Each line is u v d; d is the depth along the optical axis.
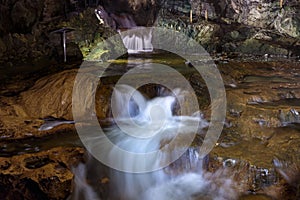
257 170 4.25
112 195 4.45
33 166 4.16
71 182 4.02
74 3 11.93
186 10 14.94
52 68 8.06
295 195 4.02
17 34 9.20
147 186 4.57
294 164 4.33
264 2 13.87
